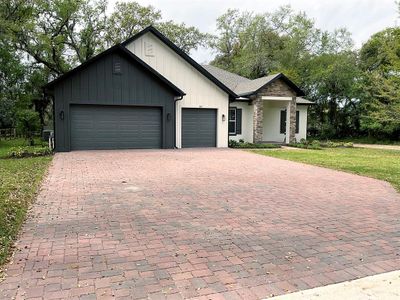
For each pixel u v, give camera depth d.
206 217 5.04
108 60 14.39
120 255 3.61
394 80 17.05
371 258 3.63
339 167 10.53
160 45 16.12
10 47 19.78
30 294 2.79
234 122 19.42
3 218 4.75
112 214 5.14
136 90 14.95
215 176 8.56
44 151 12.70
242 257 3.60
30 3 19.53
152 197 6.25
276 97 19.22
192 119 16.73
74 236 4.18
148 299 2.75
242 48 34.91
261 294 2.85
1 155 12.12
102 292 2.85
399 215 5.32
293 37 29.58
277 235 4.30
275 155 13.84
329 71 25.12
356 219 5.07
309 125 27.70
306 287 2.98
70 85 13.91
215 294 2.84
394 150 18.00
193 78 16.55
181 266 3.36
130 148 15.26
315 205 5.87
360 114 25.72
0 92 20.08
